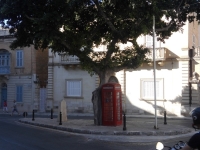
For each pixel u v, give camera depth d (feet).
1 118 95.91
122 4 58.18
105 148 42.93
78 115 110.73
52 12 55.31
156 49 103.60
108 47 63.36
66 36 60.85
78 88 119.85
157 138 50.90
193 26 107.04
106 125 62.69
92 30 65.51
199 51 101.04
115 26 64.75
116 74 111.75
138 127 60.23
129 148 43.14
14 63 137.18
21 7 56.29
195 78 100.83
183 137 52.60
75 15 61.87
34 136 52.37
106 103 62.69
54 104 123.75
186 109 100.83
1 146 42.91
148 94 107.76
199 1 59.77
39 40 62.39
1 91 141.69
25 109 133.90
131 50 64.34
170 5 57.98
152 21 59.26
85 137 51.98
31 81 133.08
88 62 62.64
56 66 123.65
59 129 61.82
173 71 103.86
